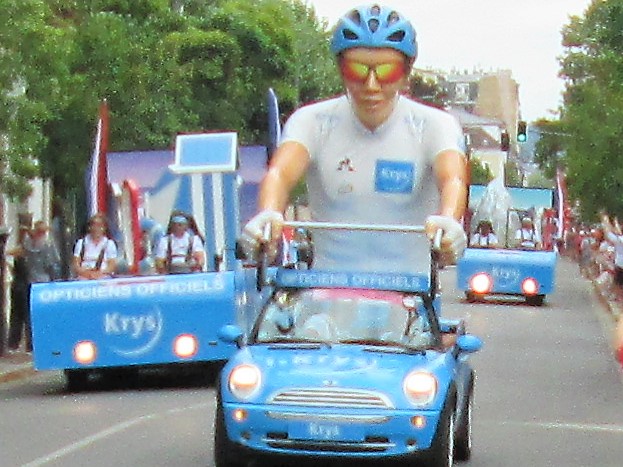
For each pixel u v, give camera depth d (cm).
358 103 2208
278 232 1927
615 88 5706
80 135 4522
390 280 1834
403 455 1628
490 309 5319
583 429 2234
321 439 1620
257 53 7175
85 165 4522
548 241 5912
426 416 1630
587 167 6831
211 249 3136
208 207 3155
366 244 2247
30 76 3453
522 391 2755
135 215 2997
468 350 1783
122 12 4953
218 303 2644
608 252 6412
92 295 2638
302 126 2252
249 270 2838
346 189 2247
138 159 3891
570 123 7644
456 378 1748
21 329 3400
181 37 5759
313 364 1670
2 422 2219
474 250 5641
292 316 1809
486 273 5597
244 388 1642
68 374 2698
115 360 2638
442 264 1933
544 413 2427
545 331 4331
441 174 2209
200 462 1825
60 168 4522
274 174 2222
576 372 3142
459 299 5875
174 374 2936
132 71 4662
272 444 1634
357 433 1619
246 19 7181
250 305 2839
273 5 7519
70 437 2045
